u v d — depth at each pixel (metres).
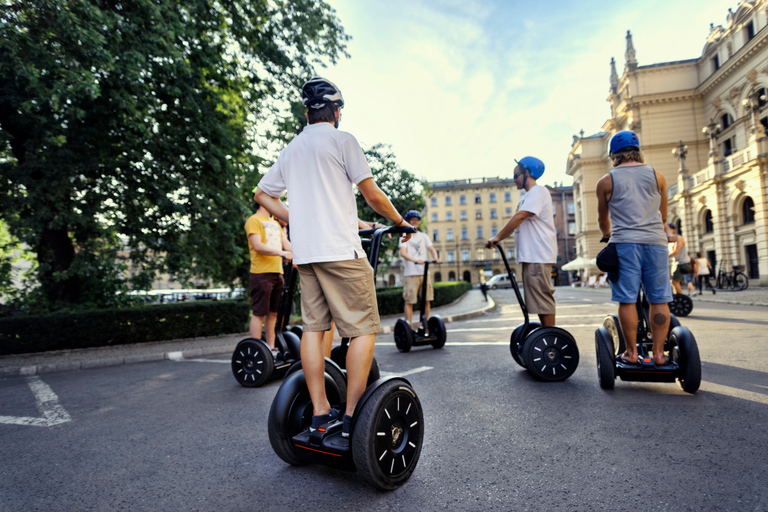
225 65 10.84
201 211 9.36
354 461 1.82
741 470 1.92
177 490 2.00
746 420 2.53
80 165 8.53
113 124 8.92
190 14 9.44
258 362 4.15
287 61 11.66
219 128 9.60
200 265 10.27
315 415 2.03
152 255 9.78
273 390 4.01
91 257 8.98
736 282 17.38
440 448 2.35
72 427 3.11
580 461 2.10
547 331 3.66
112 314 7.76
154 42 8.09
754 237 19.62
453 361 4.85
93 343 7.57
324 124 2.08
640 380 3.22
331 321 2.07
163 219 9.42
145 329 8.05
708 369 3.81
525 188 4.04
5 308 9.11
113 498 1.95
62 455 2.54
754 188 19.14
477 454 2.25
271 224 4.56
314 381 2.04
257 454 2.41
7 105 8.23
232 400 3.68
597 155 42.62
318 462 2.01
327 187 1.98
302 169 2.03
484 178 68.62
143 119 8.80
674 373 3.14
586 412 2.81
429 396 3.40
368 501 1.82
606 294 21.25
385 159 21.42
